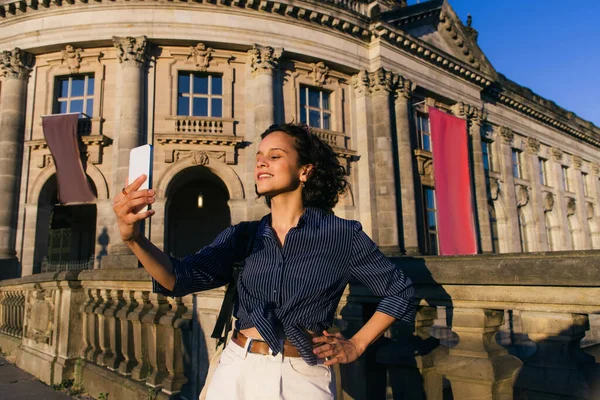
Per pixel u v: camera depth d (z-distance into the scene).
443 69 26.20
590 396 2.28
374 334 1.86
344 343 1.80
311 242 1.94
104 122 19.02
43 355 7.27
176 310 4.97
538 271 2.36
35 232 18.78
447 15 26.94
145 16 18.92
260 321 1.82
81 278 6.83
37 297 8.02
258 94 19.56
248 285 1.99
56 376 6.70
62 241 25.39
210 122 19.25
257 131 19.36
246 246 2.13
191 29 19.11
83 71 19.47
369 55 22.98
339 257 1.94
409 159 22.67
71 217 25.56
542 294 2.40
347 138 22.09
